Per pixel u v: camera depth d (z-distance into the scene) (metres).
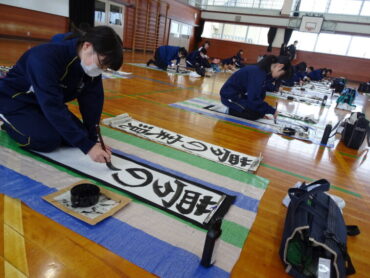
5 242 0.89
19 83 1.37
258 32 13.57
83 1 7.14
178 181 1.40
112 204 1.14
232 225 1.16
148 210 1.15
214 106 3.43
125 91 3.56
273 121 3.07
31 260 0.83
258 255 1.02
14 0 6.75
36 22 7.43
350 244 1.18
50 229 0.97
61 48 1.21
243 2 13.27
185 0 12.75
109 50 1.05
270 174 1.75
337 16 11.75
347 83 11.07
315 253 0.92
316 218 0.98
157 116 2.63
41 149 1.48
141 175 1.41
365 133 2.47
